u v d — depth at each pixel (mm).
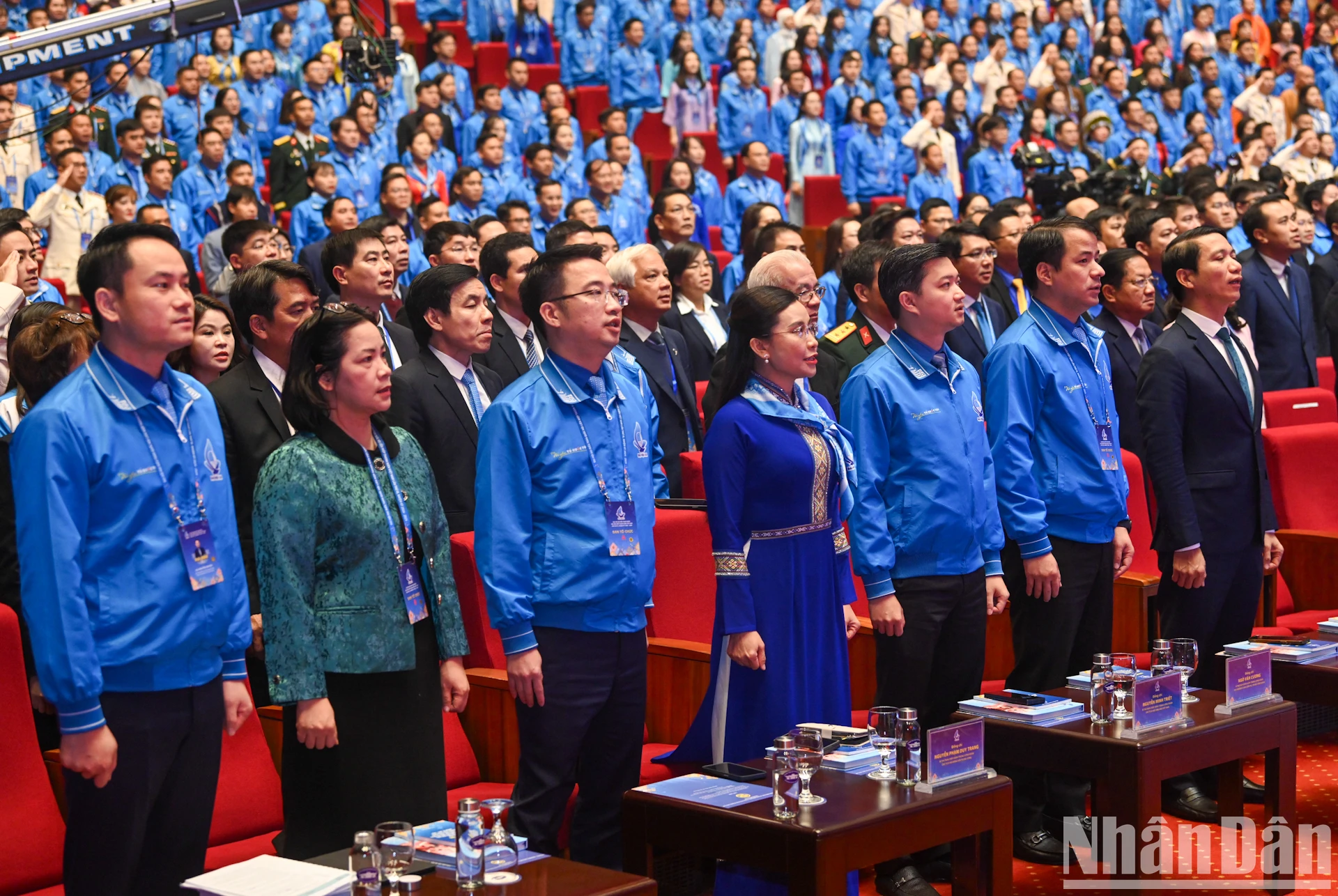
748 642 3230
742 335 3307
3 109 9477
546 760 3102
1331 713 4695
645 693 3229
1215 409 4148
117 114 10484
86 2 11047
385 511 2744
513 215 7672
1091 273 3879
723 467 3256
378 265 4570
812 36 13188
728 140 12414
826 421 3391
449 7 13141
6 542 3105
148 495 2477
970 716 3445
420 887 2336
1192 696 3604
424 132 10242
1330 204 7945
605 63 13016
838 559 3420
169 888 2570
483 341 4090
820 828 2615
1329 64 15188
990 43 14086
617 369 3359
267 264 3729
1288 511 5281
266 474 2697
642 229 10031
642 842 2875
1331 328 5891
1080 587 3914
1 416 3365
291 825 2809
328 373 2727
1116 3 15070
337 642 2689
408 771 2771
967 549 3598
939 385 3604
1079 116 13062
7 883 2828
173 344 2492
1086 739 3262
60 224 8594
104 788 2449
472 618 3611
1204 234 4172
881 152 11898
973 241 5312
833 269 7191
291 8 11859
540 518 3107
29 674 3180
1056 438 3916
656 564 4012
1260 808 4078
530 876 2408
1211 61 14148
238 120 10422
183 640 2496
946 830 2816
